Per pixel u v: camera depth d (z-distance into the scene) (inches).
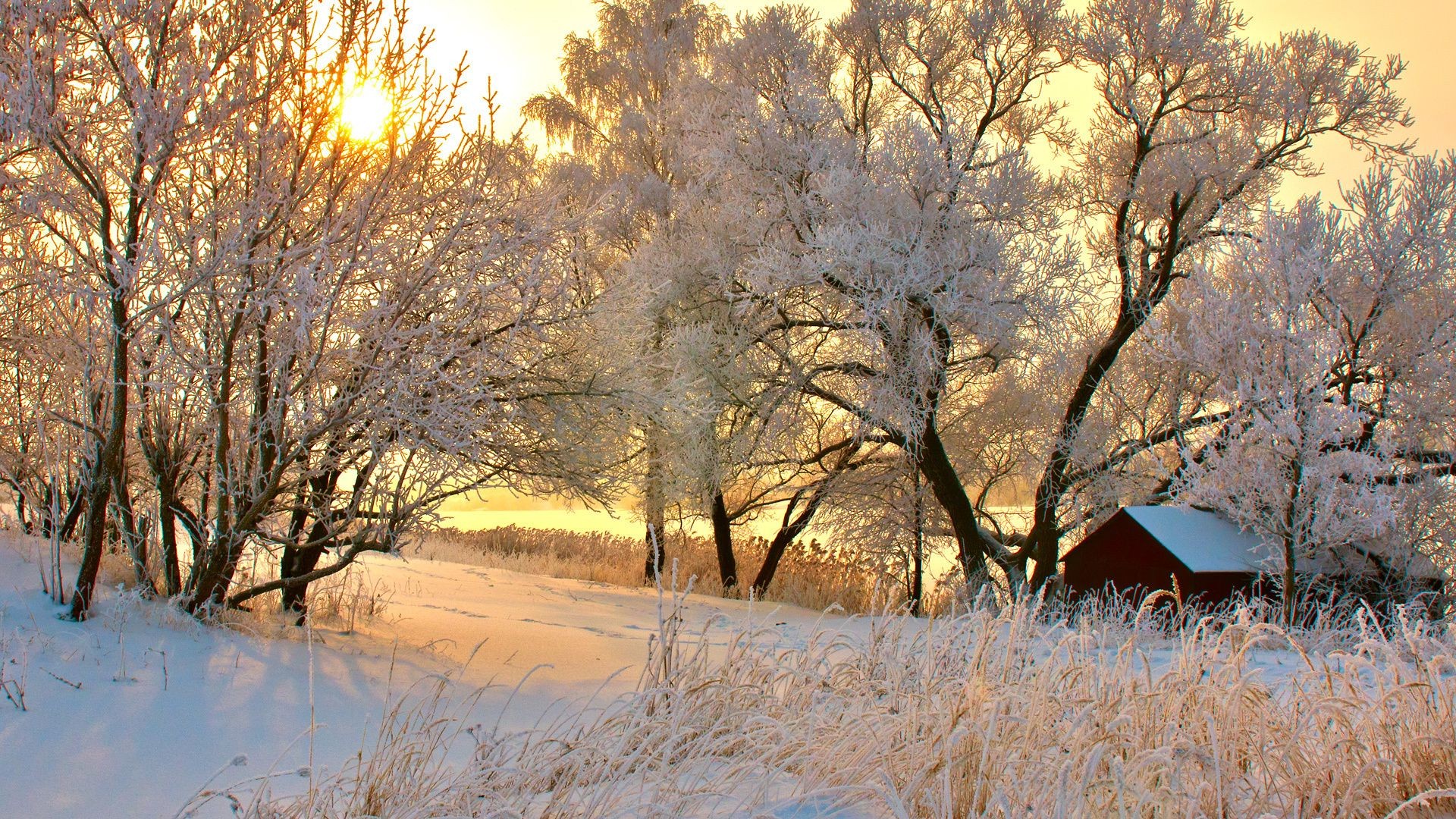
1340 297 414.9
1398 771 126.6
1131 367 639.1
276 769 151.6
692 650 267.1
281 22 228.1
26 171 218.2
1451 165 414.9
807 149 531.8
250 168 222.7
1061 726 127.7
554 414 292.2
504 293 249.4
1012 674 150.1
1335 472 377.1
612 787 119.7
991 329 510.6
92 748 147.7
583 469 308.3
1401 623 165.8
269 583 250.2
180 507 248.5
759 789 120.6
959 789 117.0
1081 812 98.9
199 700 175.5
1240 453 404.5
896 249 502.6
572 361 300.5
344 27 221.8
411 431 229.6
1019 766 116.6
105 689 171.2
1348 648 276.1
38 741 146.3
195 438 245.8
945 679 150.8
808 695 158.7
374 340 226.2
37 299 232.5
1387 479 423.2
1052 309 502.9
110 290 202.1
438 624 305.9
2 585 216.8
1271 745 130.1
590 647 292.0
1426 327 415.2
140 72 201.3
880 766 123.6
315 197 244.4
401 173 235.0
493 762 132.6
